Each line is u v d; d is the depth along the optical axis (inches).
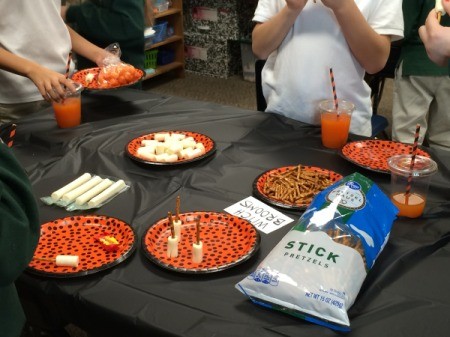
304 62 68.9
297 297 35.2
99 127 70.2
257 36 71.2
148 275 40.8
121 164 60.0
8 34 80.6
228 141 65.1
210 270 40.3
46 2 83.2
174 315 36.6
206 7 181.5
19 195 31.8
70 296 39.1
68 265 41.4
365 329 34.9
